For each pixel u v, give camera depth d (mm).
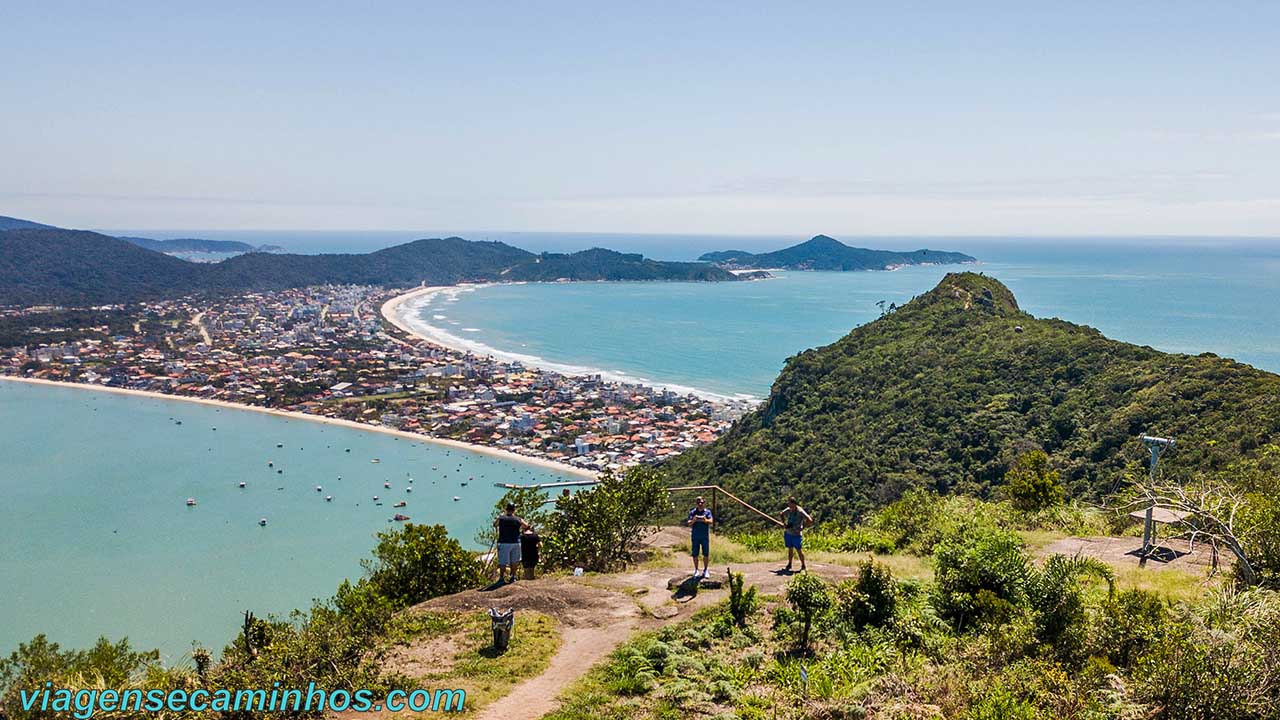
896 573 14375
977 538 13250
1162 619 10344
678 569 14664
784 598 12055
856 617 11078
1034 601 10969
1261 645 8773
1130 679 9188
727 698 8984
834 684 9195
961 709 8625
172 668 10602
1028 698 8750
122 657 13484
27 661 12953
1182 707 8188
